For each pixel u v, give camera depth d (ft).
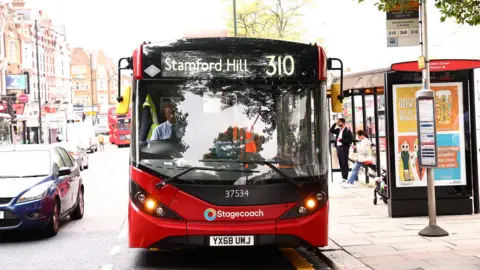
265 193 24.95
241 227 24.75
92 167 109.40
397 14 34.83
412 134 37.96
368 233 32.89
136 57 26.07
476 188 38.58
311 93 26.32
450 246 28.60
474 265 24.41
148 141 25.55
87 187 68.44
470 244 28.89
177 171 25.07
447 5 29.25
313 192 25.46
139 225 25.11
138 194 25.27
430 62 36.19
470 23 28.89
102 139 205.36
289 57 26.32
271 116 25.90
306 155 25.79
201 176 24.98
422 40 31.22
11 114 164.86
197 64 26.04
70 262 28.50
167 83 25.98
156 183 25.07
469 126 37.99
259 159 25.39
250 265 27.27
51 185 35.88
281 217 24.99
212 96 25.91
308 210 25.30
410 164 37.93
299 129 25.95
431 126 31.14
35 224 34.12
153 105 25.85
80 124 177.47
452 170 38.04
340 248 29.19
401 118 38.04
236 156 25.32
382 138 58.29
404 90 38.01
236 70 26.12
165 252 30.66
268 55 26.27
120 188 66.85
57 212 36.76
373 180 61.05
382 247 29.04
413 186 37.96
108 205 51.57
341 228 34.76
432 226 31.60
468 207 38.06
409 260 25.93
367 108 62.54
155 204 25.02
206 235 24.70
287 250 30.66
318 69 26.37
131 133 26.04
